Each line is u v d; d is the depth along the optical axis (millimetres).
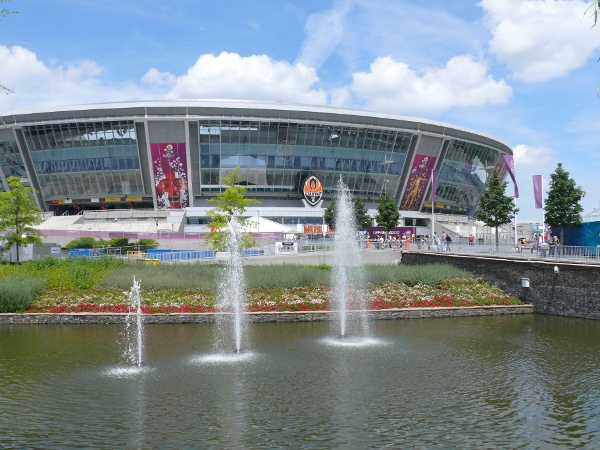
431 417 13727
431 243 50094
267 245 51344
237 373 17781
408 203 99375
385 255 47438
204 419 13570
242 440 12273
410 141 95812
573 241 41938
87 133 87875
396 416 13781
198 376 17406
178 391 15836
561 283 30672
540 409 14383
